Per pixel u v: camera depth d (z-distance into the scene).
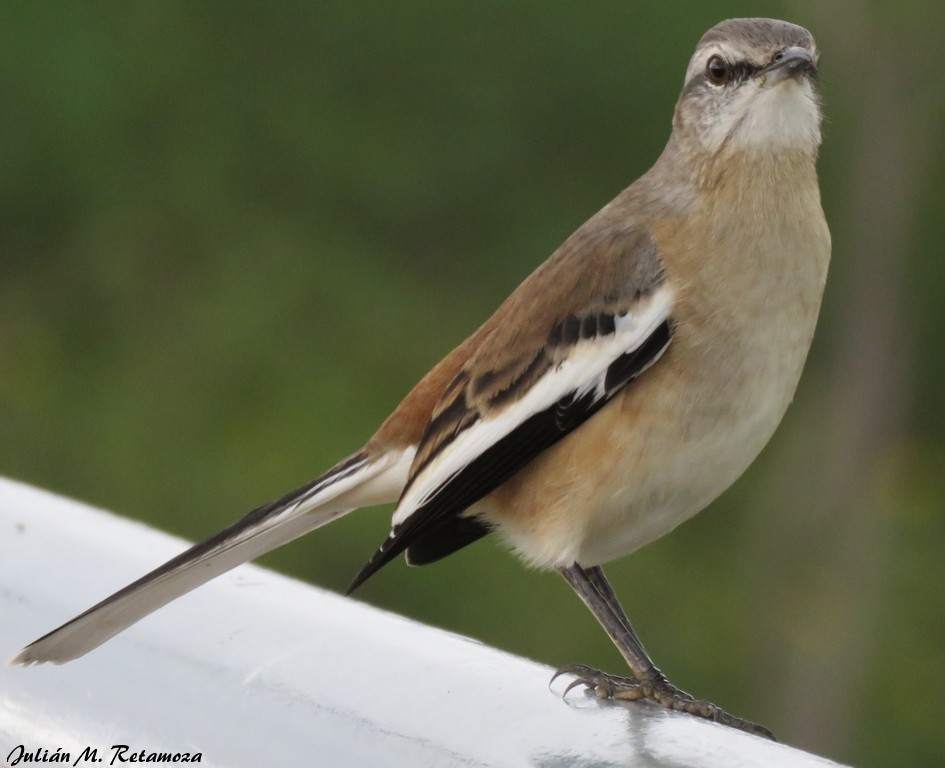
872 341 16.42
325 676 3.60
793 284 5.17
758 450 5.25
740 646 15.25
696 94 5.50
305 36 16.34
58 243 16.03
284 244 15.84
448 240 16.44
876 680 15.19
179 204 15.89
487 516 5.52
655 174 5.64
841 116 15.93
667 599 15.13
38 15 15.93
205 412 14.95
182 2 16.19
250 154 16.27
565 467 5.21
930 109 15.73
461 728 3.45
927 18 15.22
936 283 16.34
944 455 16.52
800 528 16.25
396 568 13.51
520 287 5.74
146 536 4.30
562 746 3.41
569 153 16.47
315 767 3.46
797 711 15.00
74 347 15.59
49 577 4.09
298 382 15.03
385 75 16.48
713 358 5.09
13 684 3.89
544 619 13.38
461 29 16.34
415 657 3.63
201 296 15.60
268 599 3.92
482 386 5.40
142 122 16.08
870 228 16.19
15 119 15.82
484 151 16.41
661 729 3.48
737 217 5.21
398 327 15.59
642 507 5.21
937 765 14.72
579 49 16.17
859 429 16.42
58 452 14.91
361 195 16.38
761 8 15.71
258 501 14.13
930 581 15.79
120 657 3.85
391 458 5.57
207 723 3.62
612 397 5.16
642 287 5.21
